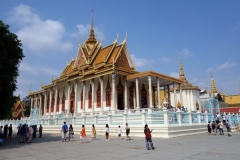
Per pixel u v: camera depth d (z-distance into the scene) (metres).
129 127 20.75
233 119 32.12
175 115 22.00
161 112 21.58
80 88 41.78
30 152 12.99
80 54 44.56
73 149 13.91
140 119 21.78
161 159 9.94
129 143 16.38
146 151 12.33
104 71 34.28
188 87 56.69
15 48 19.34
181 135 21.34
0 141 17.55
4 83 18.31
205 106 42.53
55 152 12.76
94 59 42.34
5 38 18.64
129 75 34.09
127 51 40.84
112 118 24.52
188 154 11.07
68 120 31.17
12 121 44.12
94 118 26.59
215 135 22.72
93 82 36.84
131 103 37.12
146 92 40.53
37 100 61.81
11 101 19.62
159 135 19.98
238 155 10.70
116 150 13.00
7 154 12.37
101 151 12.73
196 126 24.77
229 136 21.38
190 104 55.34
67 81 43.28
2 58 18.06
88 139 20.59
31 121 38.62
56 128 32.72
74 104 42.19
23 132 19.39
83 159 10.32
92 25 50.09
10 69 18.64
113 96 32.03
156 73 32.12
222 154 11.01
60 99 47.97
